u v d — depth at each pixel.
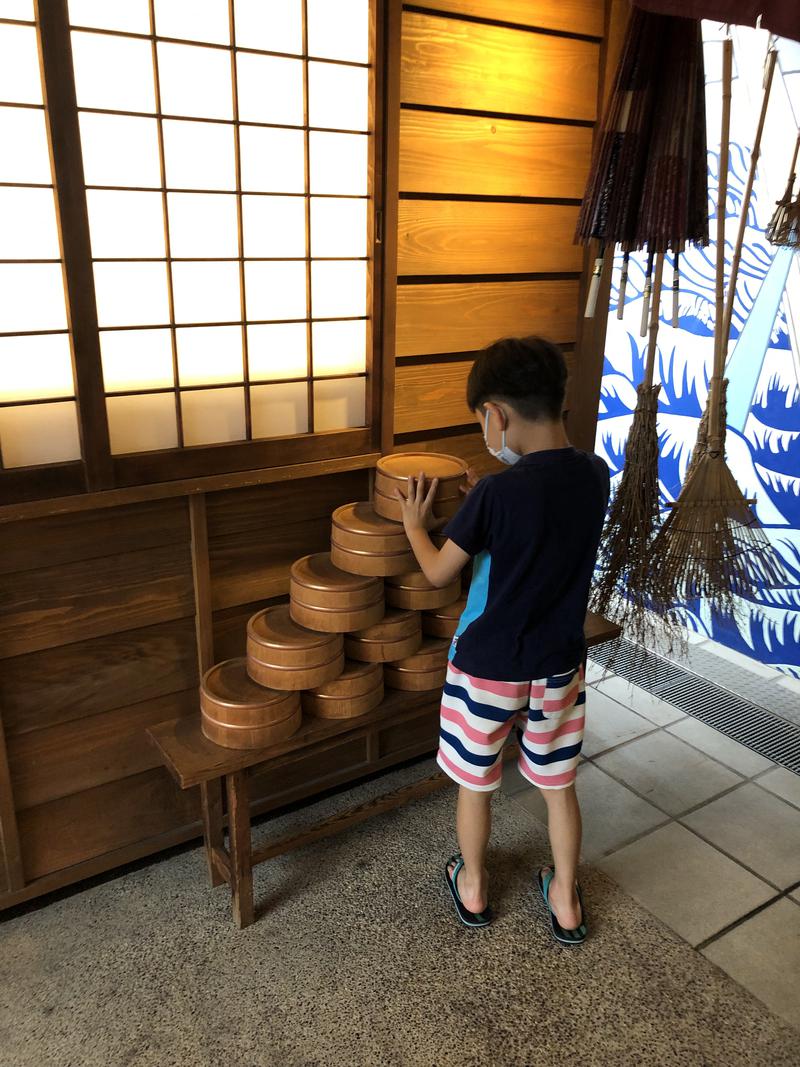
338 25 2.00
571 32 2.42
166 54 1.79
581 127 2.55
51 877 2.14
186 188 1.89
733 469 3.28
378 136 2.12
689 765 2.79
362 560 2.06
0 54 1.61
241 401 2.13
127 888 2.21
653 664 3.44
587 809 2.55
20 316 1.77
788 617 3.25
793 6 1.62
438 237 2.34
